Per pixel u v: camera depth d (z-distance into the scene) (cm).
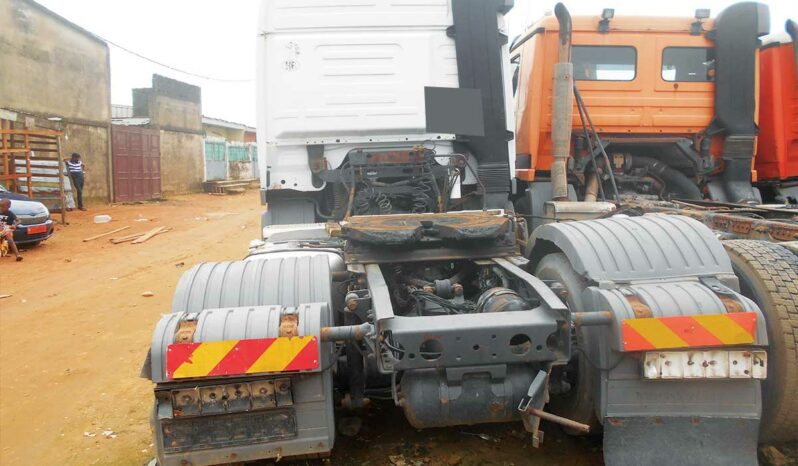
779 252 333
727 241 358
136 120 2555
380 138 528
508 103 525
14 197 1238
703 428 278
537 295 296
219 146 3334
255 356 261
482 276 369
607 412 281
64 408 448
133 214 1859
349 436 362
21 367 545
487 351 272
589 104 669
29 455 379
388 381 330
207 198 2669
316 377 273
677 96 677
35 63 1712
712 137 689
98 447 382
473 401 281
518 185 707
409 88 526
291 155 530
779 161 723
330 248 409
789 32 697
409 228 354
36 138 1667
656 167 711
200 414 262
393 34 523
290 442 272
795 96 707
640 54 666
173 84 2717
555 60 657
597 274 310
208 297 311
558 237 347
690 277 309
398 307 361
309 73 522
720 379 275
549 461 328
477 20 511
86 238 1359
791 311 304
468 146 530
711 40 671
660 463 278
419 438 357
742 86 662
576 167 679
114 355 565
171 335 265
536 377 278
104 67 2123
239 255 1134
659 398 279
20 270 1016
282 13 520
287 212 550
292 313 277
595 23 656
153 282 900
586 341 296
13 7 1603
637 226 340
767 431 319
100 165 2100
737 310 273
